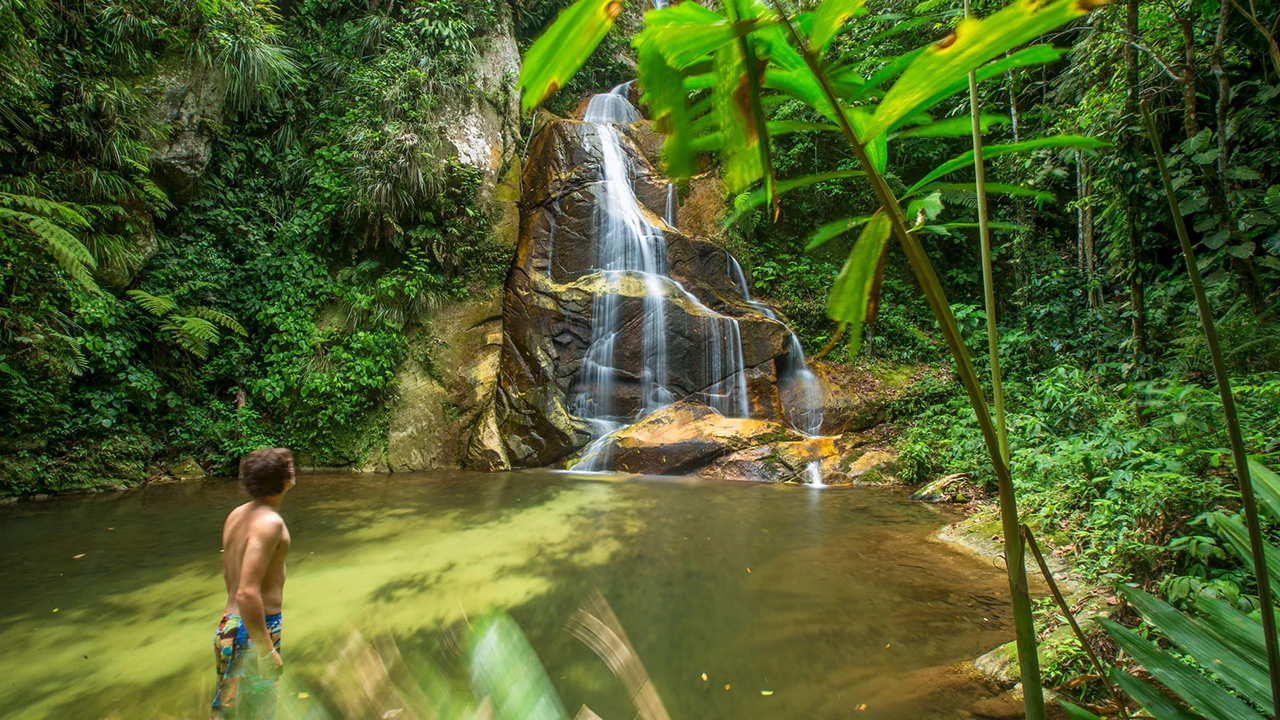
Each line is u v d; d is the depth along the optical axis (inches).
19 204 230.4
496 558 165.6
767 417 336.8
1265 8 181.8
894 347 388.8
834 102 21.5
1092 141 23.5
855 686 99.4
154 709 94.3
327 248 351.3
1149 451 148.4
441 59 392.5
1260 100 186.7
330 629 118.9
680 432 312.5
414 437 321.1
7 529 191.5
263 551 81.4
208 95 323.0
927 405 331.9
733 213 27.1
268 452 88.4
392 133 351.3
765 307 395.5
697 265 392.8
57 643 116.1
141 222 286.7
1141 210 172.4
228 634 80.5
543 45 18.3
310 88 389.1
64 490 238.8
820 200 453.4
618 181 424.8
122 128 280.4
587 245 391.2
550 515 213.3
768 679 102.0
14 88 240.4
